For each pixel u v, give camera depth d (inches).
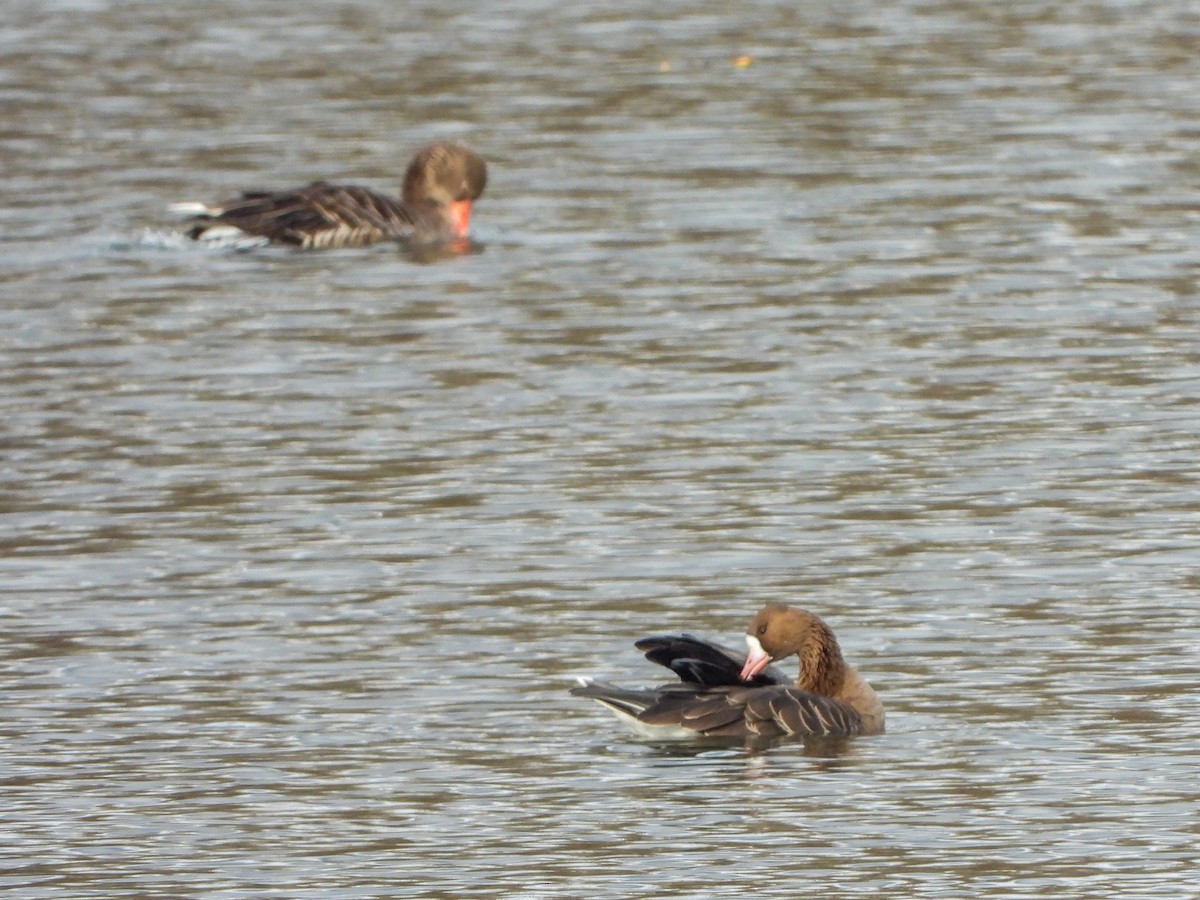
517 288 1113.4
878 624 668.7
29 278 1147.3
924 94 1503.4
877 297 1061.1
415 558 734.5
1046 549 728.3
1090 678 624.1
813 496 788.0
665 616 677.9
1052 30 1705.2
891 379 930.1
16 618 684.7
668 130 1432.1
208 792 558.6
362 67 1635.1
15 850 525.0
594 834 529.3
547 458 839.7
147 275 1160.8
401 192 1311.5
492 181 1332.4
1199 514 757.9
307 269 1178.0
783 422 876.6
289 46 1711.4
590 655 649.6
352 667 643.5
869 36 1696.6
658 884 499.2
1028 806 540.7
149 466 837.8
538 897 493.7
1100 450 828.6
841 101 1491.1
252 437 874.1
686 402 907.4
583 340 1009.5
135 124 1477.6
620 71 1598.2
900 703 613.3
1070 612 673.0
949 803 544.1
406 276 1154.0
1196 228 1168.8
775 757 579.8
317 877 507.5
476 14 1825.8
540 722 605.0
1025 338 985.5
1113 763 566.6
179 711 612.1
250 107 1523.1
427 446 858.1
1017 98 1485.0
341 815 543.8
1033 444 839.1
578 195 1294.3
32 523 775.7
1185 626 658.8
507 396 925.2
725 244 1174.3
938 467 815.1
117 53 1689.2
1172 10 1770.4
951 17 1761.8
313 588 708.7
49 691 627.2
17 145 1424.7
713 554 732.7
